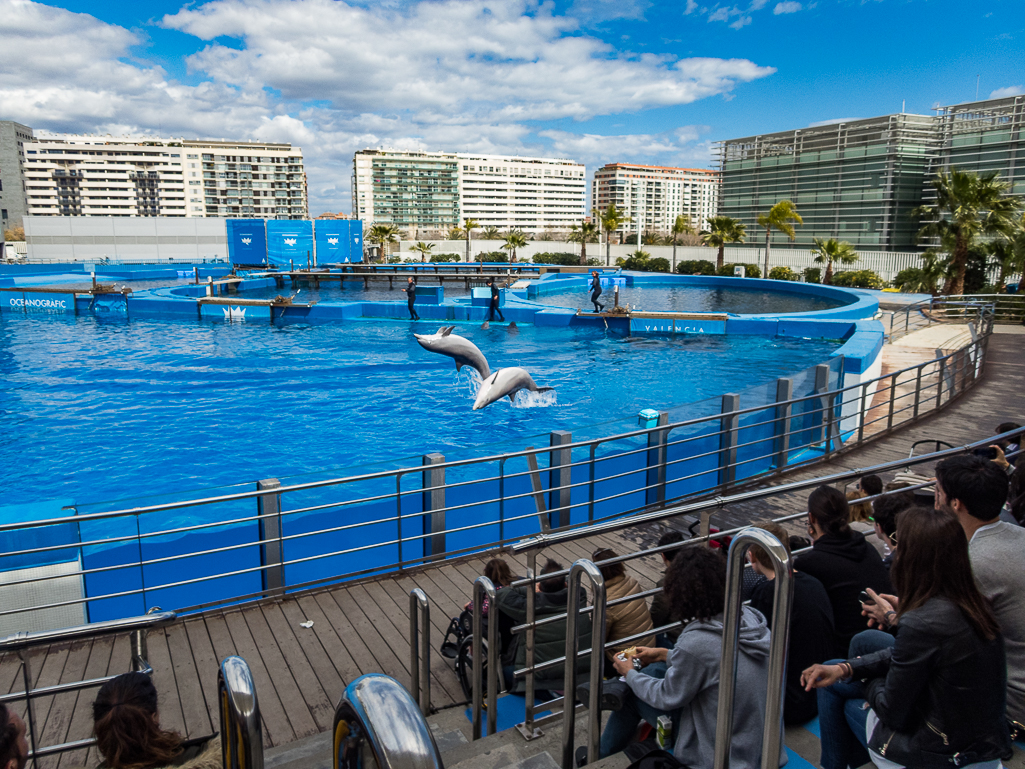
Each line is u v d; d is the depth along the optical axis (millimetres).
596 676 2988
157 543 6215
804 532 6848
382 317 31047
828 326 23578
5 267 55656
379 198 181000
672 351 21969
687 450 8203
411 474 7332
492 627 3637
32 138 154500
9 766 2025
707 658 2613
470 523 7168
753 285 47906
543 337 25266
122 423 13695
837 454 9391
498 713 4242
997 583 2658
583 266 64938
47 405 15094
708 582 2662
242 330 27219
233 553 6520
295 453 11953
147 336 25484
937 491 2902
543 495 7477
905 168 73188
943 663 2168
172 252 77375
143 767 2576
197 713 4484
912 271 42875
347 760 1405
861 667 2549
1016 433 5566
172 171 154250
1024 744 2893
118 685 2676
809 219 81812
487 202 196250
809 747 3164
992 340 19781
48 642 3262
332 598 5992
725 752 2305
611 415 14164
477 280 53031
